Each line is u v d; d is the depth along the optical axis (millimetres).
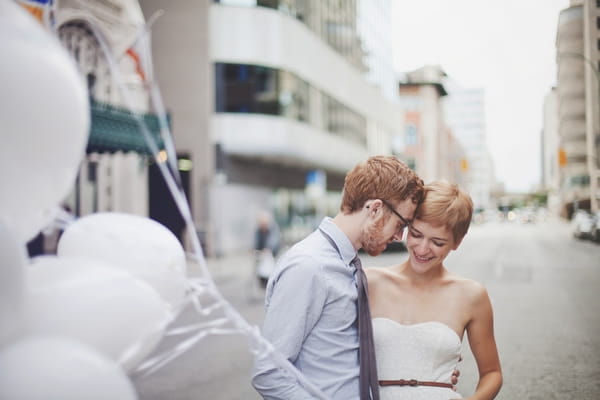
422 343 1817
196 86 18938
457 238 1812
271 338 1547
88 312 945
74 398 786
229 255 19391
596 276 12273
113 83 9453
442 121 72812
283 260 1646
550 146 21844
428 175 63094
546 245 24484
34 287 947
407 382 1783
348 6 28500
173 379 4633
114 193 12648
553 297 9266
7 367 783
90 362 829
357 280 1651
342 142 26922
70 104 933
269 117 19703
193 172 18781
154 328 1074
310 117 22844
